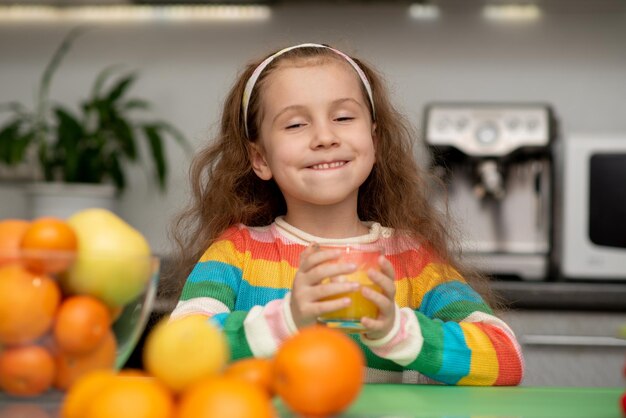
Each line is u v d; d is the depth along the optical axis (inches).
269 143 51.4
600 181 89.9
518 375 41.4
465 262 61.5
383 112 58.2
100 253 25.5
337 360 24.1
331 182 49.2
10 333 24.5
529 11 109.1
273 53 57.0
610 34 108.6
